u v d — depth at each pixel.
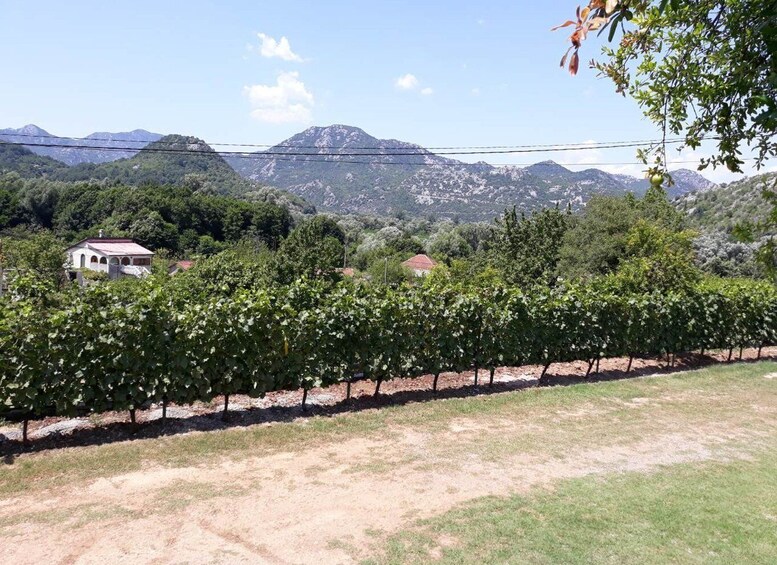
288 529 5.10
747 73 2.72
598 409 10.30
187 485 6.06
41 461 6.60
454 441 8.05
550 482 6.60
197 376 8.07
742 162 3.01
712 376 13.92
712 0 3.02
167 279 19.27
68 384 7.27
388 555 4.64
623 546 4.95
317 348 9.29
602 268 26.31
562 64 2.04
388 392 10.73
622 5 1.94
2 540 4.75
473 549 4.78
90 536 4.85
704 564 4.69
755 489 6.69
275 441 7.68
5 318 7.02
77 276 48.12
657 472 7.18
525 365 13.37
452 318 10.96
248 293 9.09
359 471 6.71
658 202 28.86
